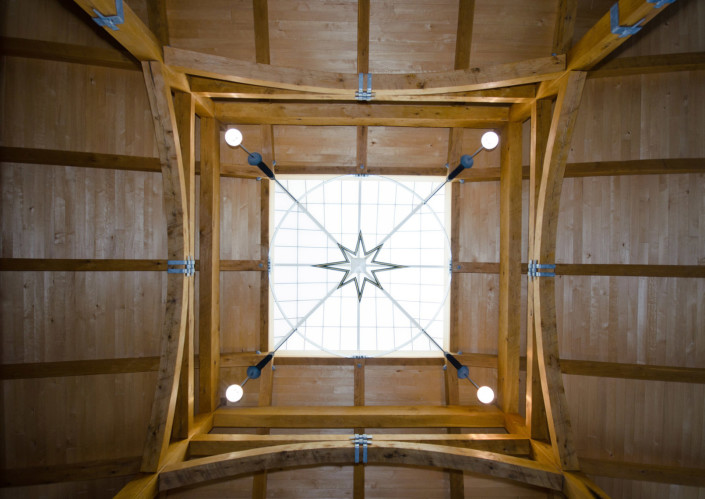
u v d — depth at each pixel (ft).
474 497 17.70
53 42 15.40
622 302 17.29
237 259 19.25
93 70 16.48
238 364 19.21
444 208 20.72
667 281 16.89
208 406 18.25
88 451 16.83
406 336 21.15
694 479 16.51
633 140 16.90
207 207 17.79
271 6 16.97
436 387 19.98
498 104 17.81
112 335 17.07
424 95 16.05
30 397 16.28
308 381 19.94
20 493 16.34
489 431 18.40
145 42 12.35
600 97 17.15
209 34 17.38
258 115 17.81
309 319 21.16
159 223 17.48
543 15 16.90
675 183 16.79
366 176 19.48
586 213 17.53
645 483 17.21
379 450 15.25
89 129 16.51
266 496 18.02
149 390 17.40
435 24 17.37
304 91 15.28
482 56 17.78
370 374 19.98
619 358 17.33
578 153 17.39
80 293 16.70
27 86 15.79
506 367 17.99
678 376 16.55
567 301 17.78
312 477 18.28
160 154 13.88
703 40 15.96
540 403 16.07
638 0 10.39
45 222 16.26
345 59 18.04
